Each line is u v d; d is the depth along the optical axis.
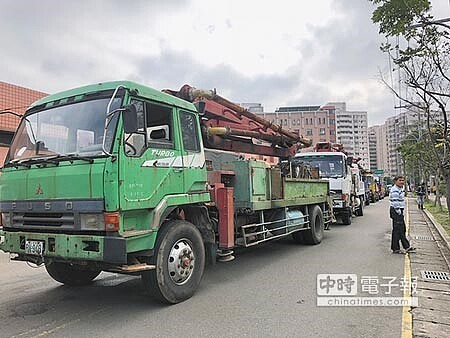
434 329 4.79
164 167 5.66
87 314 5.42
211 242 6.64
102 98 5.29
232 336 4.58
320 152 16.30
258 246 10.93
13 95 14.16
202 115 6.95
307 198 10.84
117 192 4.83
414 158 29.36
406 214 22.52
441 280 7.09
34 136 5.71
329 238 12.45
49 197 5.18
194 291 6.09
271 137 9.96
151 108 5.62
